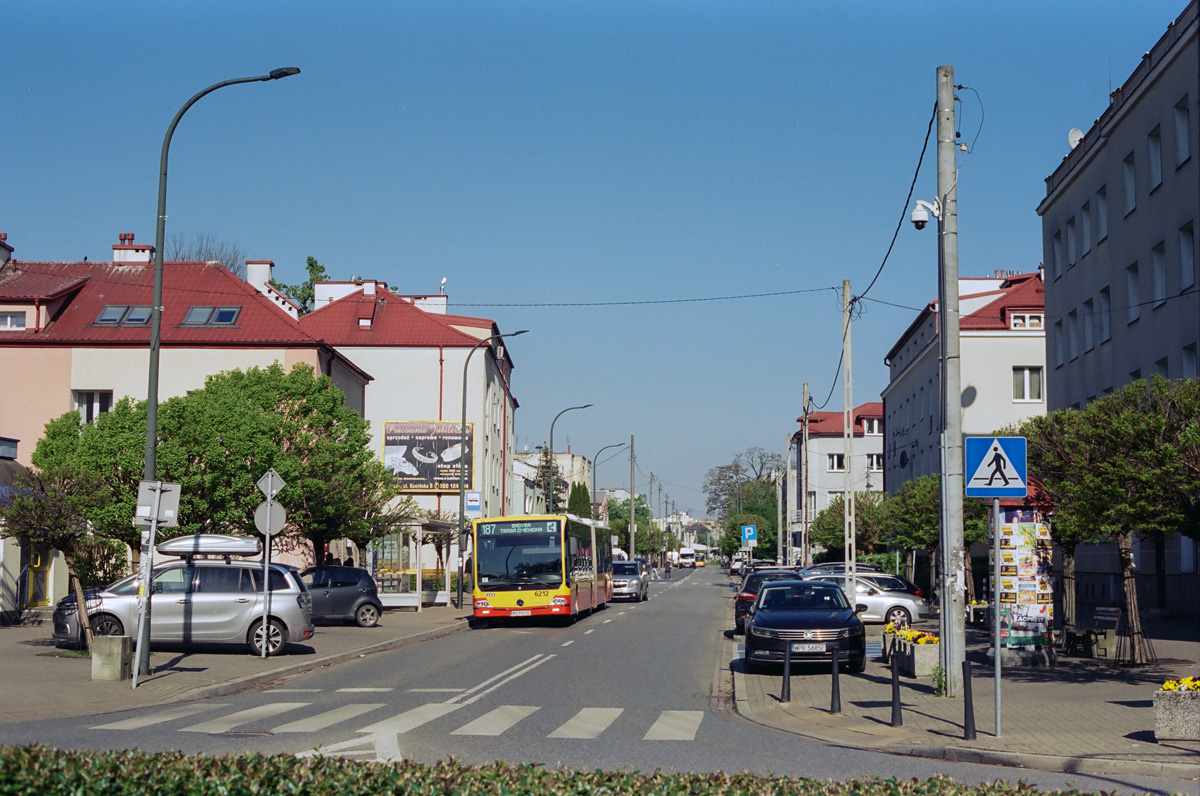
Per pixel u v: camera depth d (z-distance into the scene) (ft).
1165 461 49.29
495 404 213.46
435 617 112.06
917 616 102.89
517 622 112.06
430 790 21.83
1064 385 124.67
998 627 39.29
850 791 23.31
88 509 65.82
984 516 93.40
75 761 22.84
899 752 37.83
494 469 209.97
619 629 101.65
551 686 56.49
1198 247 86.79
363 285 199.52
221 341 127.95
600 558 136.15
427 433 186.09
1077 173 118.83
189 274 138.31
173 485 56.90
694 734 40.34
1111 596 112.68
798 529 212.02
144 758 24.20
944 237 50.34
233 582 70.49
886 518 165.89
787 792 22.98
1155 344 96.22
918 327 192.95
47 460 82.43
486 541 104.53
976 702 47.88
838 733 41.19
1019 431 73.05
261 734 38.52
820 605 67.51
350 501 99.96
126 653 54.85
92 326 130.21
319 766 23.73
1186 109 90.17
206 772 22.80
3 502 66.23
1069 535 67.77
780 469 379.55
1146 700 47.93
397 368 188.75
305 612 71.10
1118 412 53.93
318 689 54.85
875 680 58.70
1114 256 106.83
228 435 80.12
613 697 52.03
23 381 127.24
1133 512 50.60
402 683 57.72
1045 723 41.70
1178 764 33.17
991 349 156.25
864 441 288.71
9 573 90.27
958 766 34.60
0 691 50.11
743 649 81.30
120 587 70.23
